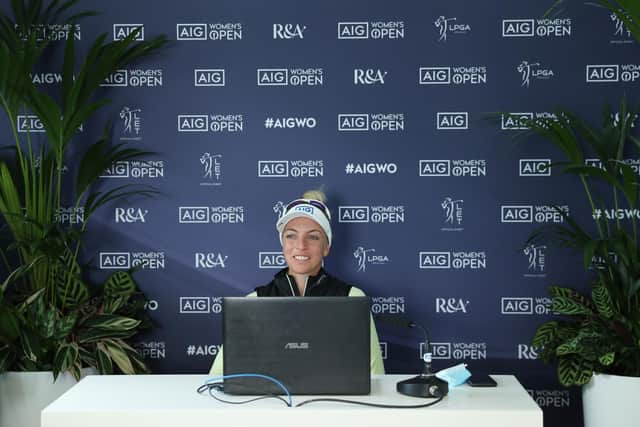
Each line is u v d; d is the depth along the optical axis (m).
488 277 3.27
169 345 3.32
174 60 3.30
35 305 2.94
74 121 3.07
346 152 3.28
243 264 3.31
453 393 2.10
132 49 3.19
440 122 3.26
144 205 3.31
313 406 1.92
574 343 2.76
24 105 3.15
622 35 3.21
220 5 3.29
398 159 3.28
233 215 3.31
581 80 3.22
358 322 2.03
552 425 3.25
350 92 3.28
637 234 3.21
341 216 3.29
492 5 3.24
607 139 2.95
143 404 1.96
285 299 2.04
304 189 3.29
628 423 2.69
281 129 3.29
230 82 3.30
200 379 2.28
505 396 2.05
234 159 3.30
